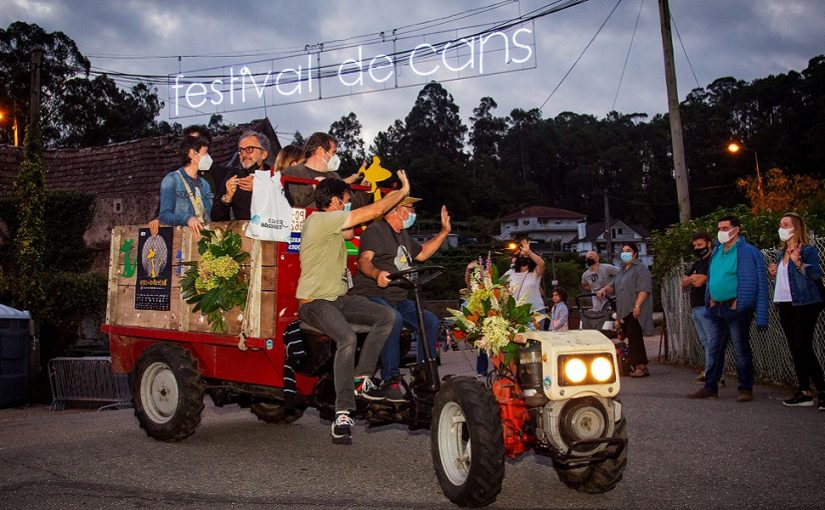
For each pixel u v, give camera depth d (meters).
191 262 6.30
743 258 8.09
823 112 98.44
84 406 12.94
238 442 6.71
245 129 23.52
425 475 5.39
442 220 6.70
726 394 8.99
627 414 7.59
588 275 12.04
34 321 15.47
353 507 4.52
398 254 6.02
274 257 5.75
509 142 149.50
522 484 5.13
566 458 4.32
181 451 6.27
